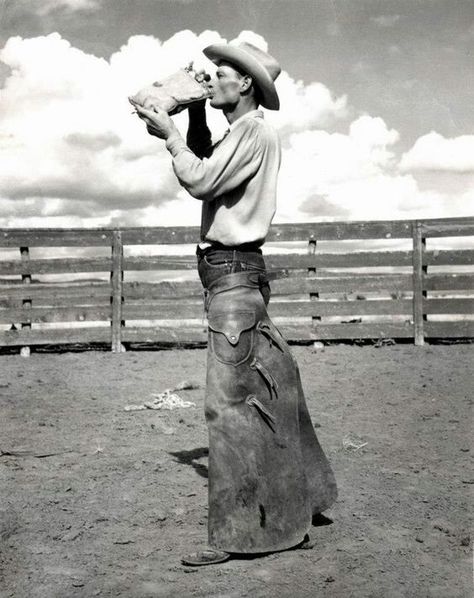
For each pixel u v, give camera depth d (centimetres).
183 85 329
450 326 957
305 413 340
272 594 271
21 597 271
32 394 696
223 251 324
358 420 566
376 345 969
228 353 314
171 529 346
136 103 324
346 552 312
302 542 324
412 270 1017
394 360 845
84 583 283
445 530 335
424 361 835
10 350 1018
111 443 510
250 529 308
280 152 335
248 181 320
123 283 987
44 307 984
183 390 714
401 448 483
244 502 309
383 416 579
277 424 318
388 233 967
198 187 308
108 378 780
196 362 880
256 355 317
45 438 526
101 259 988
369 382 721
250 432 313
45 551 317
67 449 493
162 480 421
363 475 424
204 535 338
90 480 421
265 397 317
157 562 305
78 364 879
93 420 584
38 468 448
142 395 686
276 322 986
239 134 314
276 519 312
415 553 311
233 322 315
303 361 853
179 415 599
